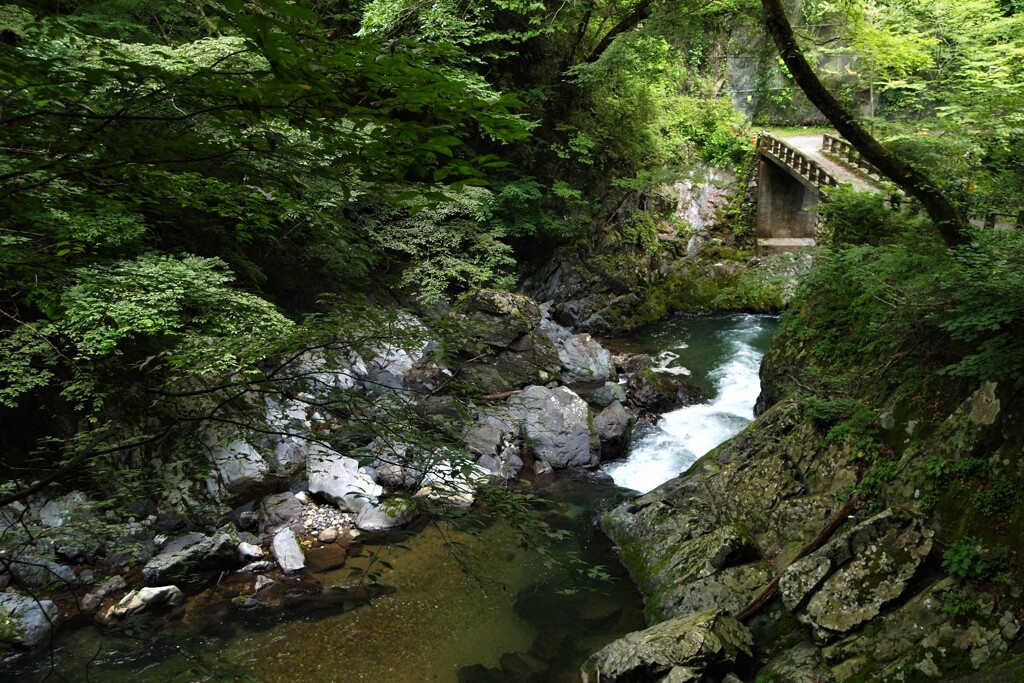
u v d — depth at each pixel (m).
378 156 1.68
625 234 19.31
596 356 14.13
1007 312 5.94
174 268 6.23
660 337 17.05
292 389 2.43
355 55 1.50
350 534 8.27
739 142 21.81
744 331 17.14
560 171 18.39
